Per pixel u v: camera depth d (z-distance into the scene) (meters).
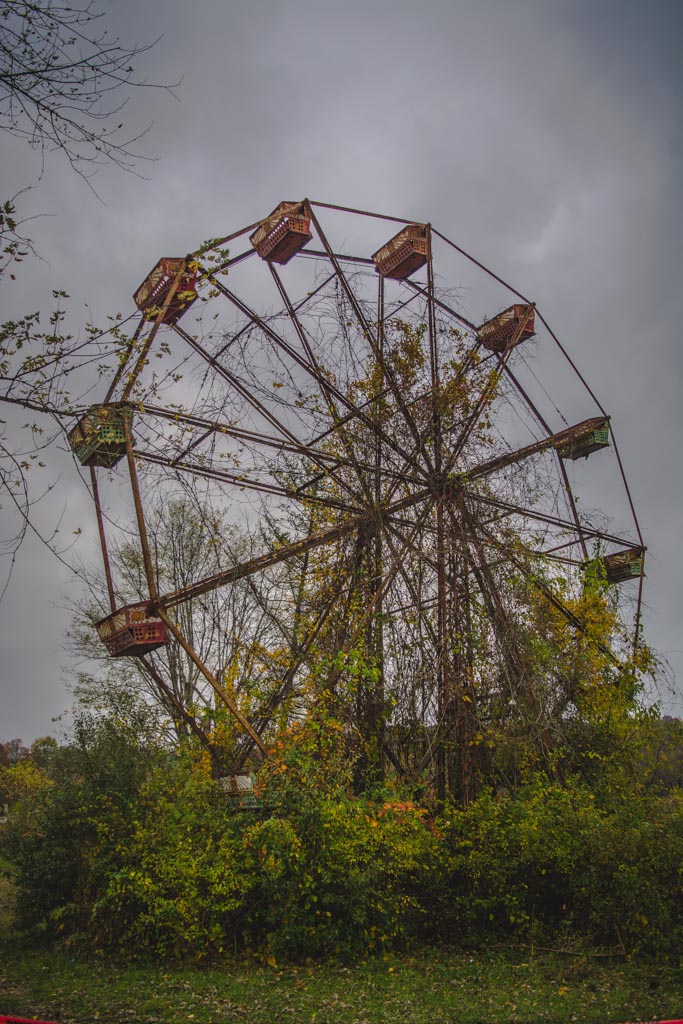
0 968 12.80
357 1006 10.73
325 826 13.78
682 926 13.34
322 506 19.83
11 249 8.84
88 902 14.41
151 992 11.34
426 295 20.14
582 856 13.97
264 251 19.58
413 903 14.29
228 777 15.84
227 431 18.08
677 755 16.80
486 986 11.80
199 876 13.37
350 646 17.22
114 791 14.79
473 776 17.14
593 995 11.12
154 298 19.38
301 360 19.41
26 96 8.02
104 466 17.03
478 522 19.44
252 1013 10.34
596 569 20.19
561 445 22.31
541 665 18.00
